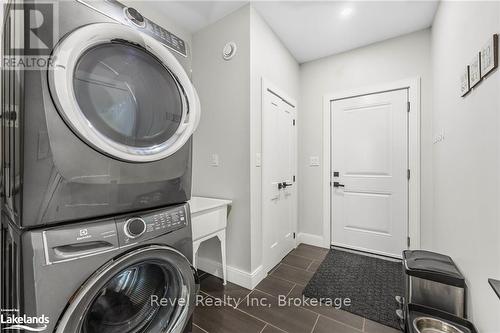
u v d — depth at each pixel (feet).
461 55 4.43
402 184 7.93
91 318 2.82
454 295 4.15
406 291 4.60
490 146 3.25
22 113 2.08
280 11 6.65
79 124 2.29
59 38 2.24
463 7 4.32
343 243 9.09
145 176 3.02
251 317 5.10
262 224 6.86
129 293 3.23
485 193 3.39
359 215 8.74
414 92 7.64
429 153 7.44
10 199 2.39
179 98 3.50
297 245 9.58
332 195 9.27
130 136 2.85
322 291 6.12
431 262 4.73
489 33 3.25
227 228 6.73
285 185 8.36
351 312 5.26
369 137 8.50
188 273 3.52
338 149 9.13
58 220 2.29
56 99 2.18
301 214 9.92
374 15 6.83
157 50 3.11
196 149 7.44
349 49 8.76
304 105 9.85
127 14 2.96
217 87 6.95
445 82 5.62
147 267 3.38
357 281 6.63
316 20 7.04
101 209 2.58
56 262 2.22
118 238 2.67
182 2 6.27
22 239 2.15
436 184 6.59
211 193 7.09
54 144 2.22
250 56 6.29
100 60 2.57
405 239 7.91
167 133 3.32
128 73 2.87
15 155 2.22
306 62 9.78
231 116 6.64
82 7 2.45
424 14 6.76
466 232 4.13
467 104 4.11
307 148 9.83
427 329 3.93
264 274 6.93
